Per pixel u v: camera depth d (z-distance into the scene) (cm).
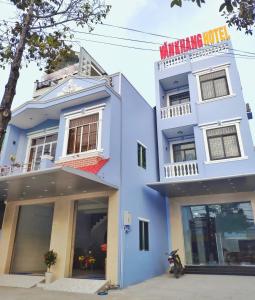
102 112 1065
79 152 1059
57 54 578
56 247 998
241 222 1171
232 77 1318
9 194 1077
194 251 1222
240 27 481
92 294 767
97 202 1245
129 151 1112
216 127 1259
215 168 1192
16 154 1311
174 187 1161
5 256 1103
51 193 1041
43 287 887
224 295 704
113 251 882
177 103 1540
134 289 823
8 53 518
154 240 1145
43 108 1185
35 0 516
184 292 759
